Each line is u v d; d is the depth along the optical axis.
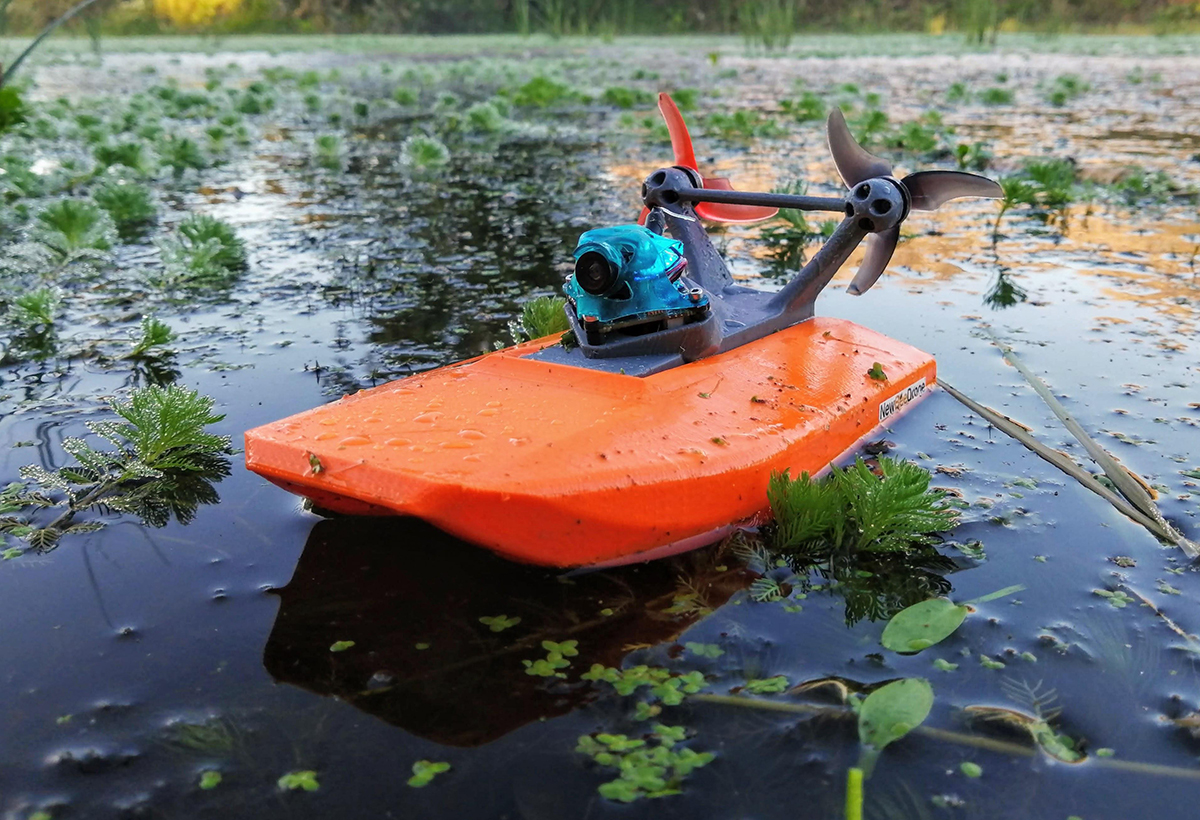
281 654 1.62
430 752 1.39
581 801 1.30
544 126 9.58
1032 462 2.32
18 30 25.45
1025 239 4.76
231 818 1.28
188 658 1.61
